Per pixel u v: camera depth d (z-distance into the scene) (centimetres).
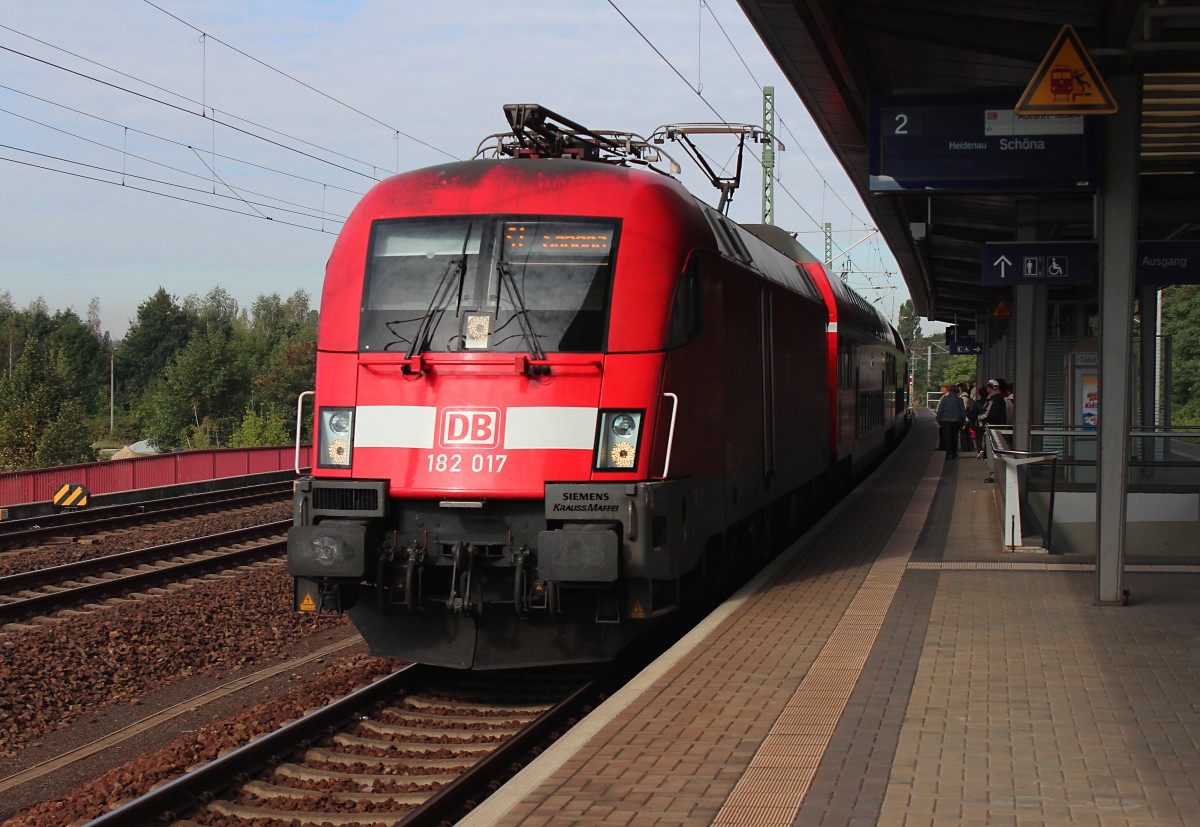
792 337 1502
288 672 1099
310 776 754
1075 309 3253
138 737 904
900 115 1105
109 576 1546
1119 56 1018
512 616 925
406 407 920
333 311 962
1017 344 1942
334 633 1262
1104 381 1030
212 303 19588
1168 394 2600
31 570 1620
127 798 740
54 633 1184
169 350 15188
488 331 921
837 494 2170
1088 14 1158
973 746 629
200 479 2966
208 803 705
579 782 580
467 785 682
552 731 821
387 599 926
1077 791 555
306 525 931
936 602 1052
